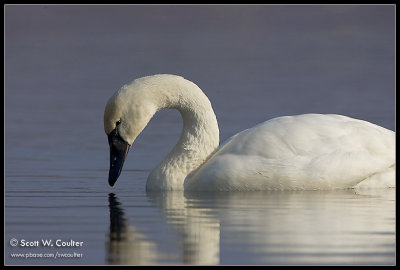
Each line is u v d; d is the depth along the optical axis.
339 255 11.03
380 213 13.43
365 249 11.32
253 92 27.42
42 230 12.41
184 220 12.98
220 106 25.44
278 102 25.83
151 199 14.84
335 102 25.78
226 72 30.83
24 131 22.52
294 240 11.70
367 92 27.30
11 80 30.52
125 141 15.74
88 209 13.90
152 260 10.88
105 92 28.02
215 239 11.77
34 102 26.66
